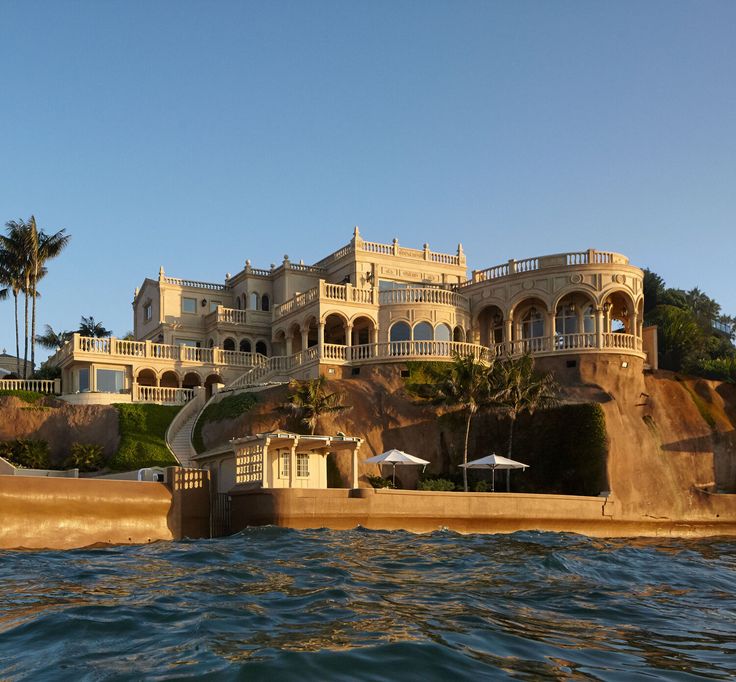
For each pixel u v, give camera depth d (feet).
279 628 47.21
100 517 117.19
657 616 52.95
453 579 68.85
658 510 169.48
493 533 138.31
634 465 172.96
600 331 198.08
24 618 50.98
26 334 234.17
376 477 165.78
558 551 94.68
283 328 231.09
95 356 207.92
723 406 202.80
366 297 212.84
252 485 133.28
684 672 38.50
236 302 257.55
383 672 37.09
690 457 187.62
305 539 108.88
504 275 214.28
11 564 82.58
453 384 168.35
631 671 38.47
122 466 166.81
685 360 256.52
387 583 66.03
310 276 251.19
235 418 176.86
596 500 156.04
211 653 41.04
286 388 179.83
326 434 170.81
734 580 72.38
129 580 68.90
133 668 38.65
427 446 177.58
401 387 185.68
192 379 227.40
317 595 58.75
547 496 149.59
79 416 184.03
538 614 52.70
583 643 44.27
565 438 173.37
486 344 220.84
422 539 112.16
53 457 178.91
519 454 176.96
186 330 247.70
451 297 214.90
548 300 206.69
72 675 37.70
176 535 124.67
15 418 183.21
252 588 63.00
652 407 193.67
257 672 36.88
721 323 362.53
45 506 112.88
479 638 44.47
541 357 200.34
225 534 133.08
